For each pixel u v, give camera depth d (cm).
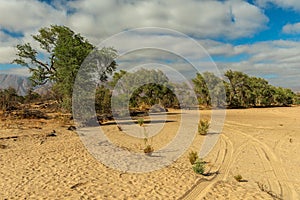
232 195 701
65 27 2481
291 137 1692
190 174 872
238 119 2792
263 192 734
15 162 966
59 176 817
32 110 2525
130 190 718
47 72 2611
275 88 5600
